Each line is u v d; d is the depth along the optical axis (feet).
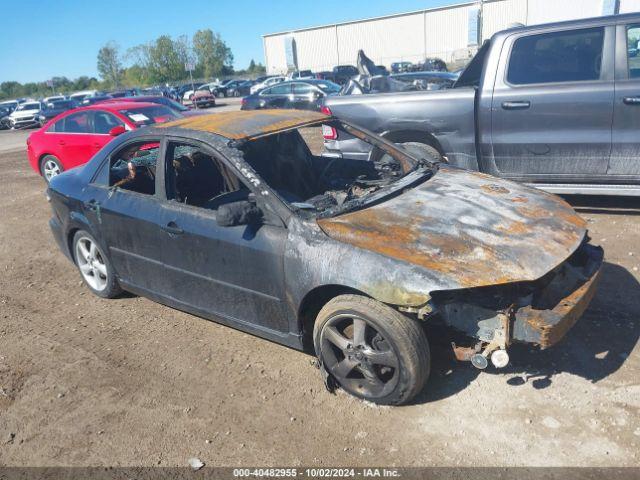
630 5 101.60
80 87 283.59
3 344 14.65
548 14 132.36
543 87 18.29
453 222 11.05
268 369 12.48
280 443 10.17
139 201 14.02
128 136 14.79
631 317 13.14
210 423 10.87
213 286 12.75
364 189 14.70
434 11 148.05
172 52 228.02
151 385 12.28
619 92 17.21
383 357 10.32
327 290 11.09
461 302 10.00
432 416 10.49
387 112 20.98
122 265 15.14
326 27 163.53
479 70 21.98
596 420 10.02
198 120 14.19
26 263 20.80
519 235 10.77
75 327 15.26
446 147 20.48
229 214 10.91
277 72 178.29
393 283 9.68
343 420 10.62
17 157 52.01
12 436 11.02
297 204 11.49
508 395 10.87
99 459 10.19
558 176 18.97
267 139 14.34
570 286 10.70
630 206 20.40
